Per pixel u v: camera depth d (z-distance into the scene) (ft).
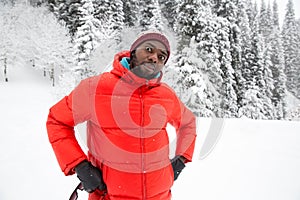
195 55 26.81
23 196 10.00
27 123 26.23
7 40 103.81
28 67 109.40
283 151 17.38
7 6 119.75
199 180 12.05
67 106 4.99
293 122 29.50
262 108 71.41
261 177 12.72
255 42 82.99
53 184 11.13
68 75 62.49
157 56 4.91
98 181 4.93
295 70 155.74
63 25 104.58
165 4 57.41
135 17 86.58
